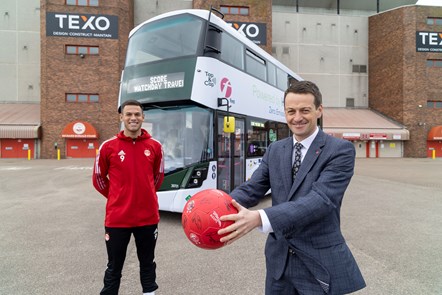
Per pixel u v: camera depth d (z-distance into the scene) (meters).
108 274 2.77
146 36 6.27
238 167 6.80
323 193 1.46
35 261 4.03
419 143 28.17
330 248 1.57
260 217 1.35
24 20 27.58
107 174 2.97
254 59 7.92
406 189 10.16
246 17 25.92
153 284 2.92
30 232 5.36
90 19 24.39
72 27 24.20
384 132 27.53
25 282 3.41
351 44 31.89
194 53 5.70
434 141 28.55
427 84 28.31
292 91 1.66
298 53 31.06
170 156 5.77
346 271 1.56
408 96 28.25
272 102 8.97
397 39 28.91
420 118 28.17
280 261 1.70
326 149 1.60
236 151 6.72
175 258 4.16
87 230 5.50
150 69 5.97
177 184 5.63
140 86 6.02
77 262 4.00
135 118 2.80
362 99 32.19
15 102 27.55
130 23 26.55
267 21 26.19
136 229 2.83
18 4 27.50
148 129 5.97
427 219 6.25
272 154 1.83
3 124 23.77
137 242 2.91
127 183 2.79
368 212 6.89
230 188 6.39
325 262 1.55
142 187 2.82
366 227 5.64
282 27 30.81
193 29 5.87
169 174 5.69
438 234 5.20
